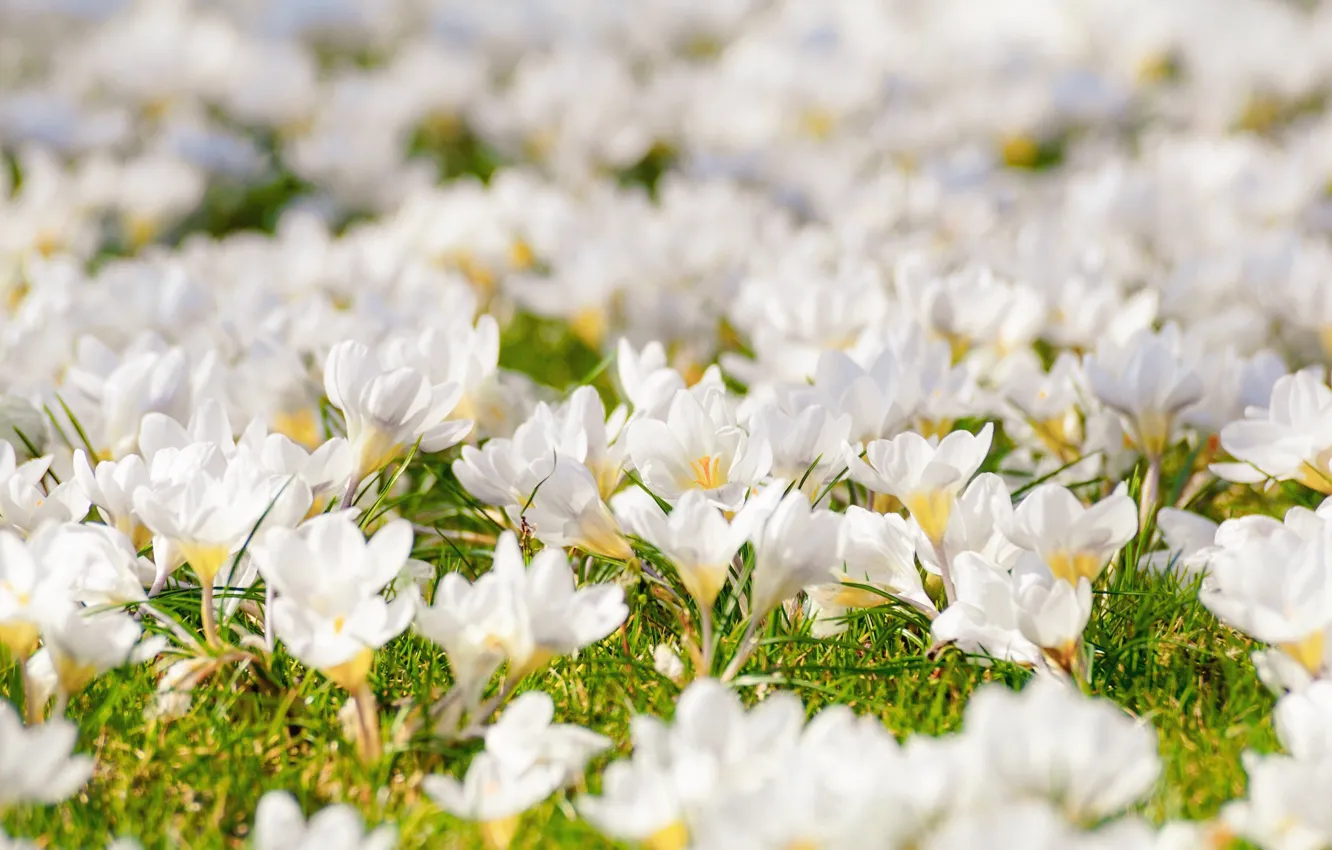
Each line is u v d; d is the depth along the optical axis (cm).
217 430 179
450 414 189
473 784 161
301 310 208
